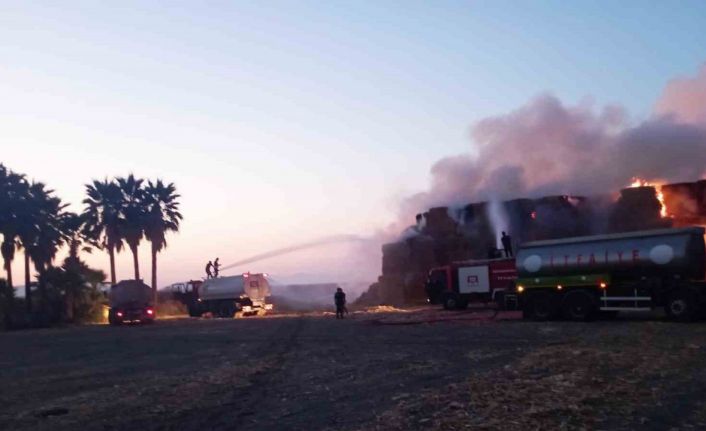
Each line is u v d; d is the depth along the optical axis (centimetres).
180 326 4716
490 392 1440
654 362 1731
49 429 1367
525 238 5562
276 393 1652
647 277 3014
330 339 2984
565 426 1116
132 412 1498
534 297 3331
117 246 6794
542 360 1878
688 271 2903
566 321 3216
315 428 1245
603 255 3123
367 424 1239
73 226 6706
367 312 5050
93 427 1367
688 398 1295
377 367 1998
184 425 1347
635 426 1109
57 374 2286
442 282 4450
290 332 3522
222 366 2231
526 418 1180
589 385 1454
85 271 6391
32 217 6072
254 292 5947
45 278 6147
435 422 1200
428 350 2345
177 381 1933
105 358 2758
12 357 3017
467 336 2741
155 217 6819
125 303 5422
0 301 5866
